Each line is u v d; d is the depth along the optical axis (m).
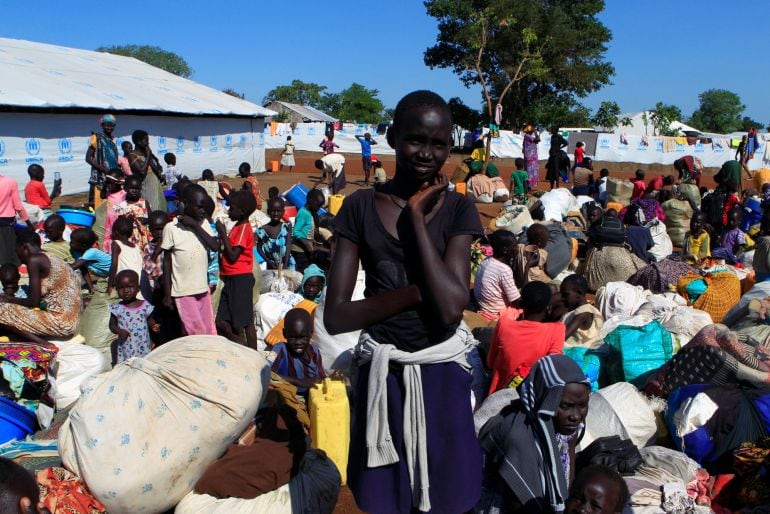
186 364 3.66
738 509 4.00
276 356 5.09
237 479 3.58
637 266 8.93
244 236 6.32
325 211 11.20
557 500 3.18
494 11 38.91
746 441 4.32
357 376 2.39
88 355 5.51
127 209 8.47
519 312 6.99
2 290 6.58
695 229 9.86
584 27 47.09
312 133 39.12
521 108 47.19
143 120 19.94
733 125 93.75
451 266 2.14
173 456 3.46
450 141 2.12
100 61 24.89
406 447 2.28
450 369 2.29
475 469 2.36
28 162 15.99
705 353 4.85
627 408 4.54
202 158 22.97
